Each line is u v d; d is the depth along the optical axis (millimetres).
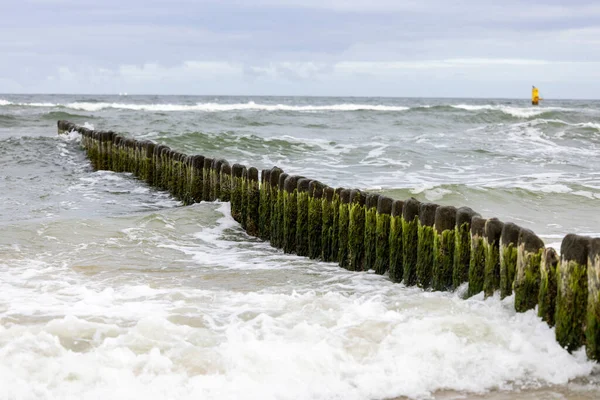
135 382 5027
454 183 17031
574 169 19906
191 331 6000
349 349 5648
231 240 10914
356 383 5121
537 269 6043
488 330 5879
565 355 5449
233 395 4883
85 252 9859
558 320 5582
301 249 9797
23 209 13906
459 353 5539
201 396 4863
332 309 6711
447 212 7266
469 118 38875
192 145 23672
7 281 8133
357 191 8750
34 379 5062
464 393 5055
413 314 6430
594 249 5242
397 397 4996
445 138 27906
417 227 7754
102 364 5273
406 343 5699
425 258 7562
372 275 8406
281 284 8289
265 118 38688
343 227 8922
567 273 5473
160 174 15969
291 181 9891
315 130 32531
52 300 7223
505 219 13141
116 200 14867
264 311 6773
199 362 5359
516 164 20875
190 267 9242
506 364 5395
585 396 4984
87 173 18609
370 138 28453
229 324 6363
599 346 5277
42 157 21094
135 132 28641
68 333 5977
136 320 6473
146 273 8875
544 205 14422
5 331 5934
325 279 8445
